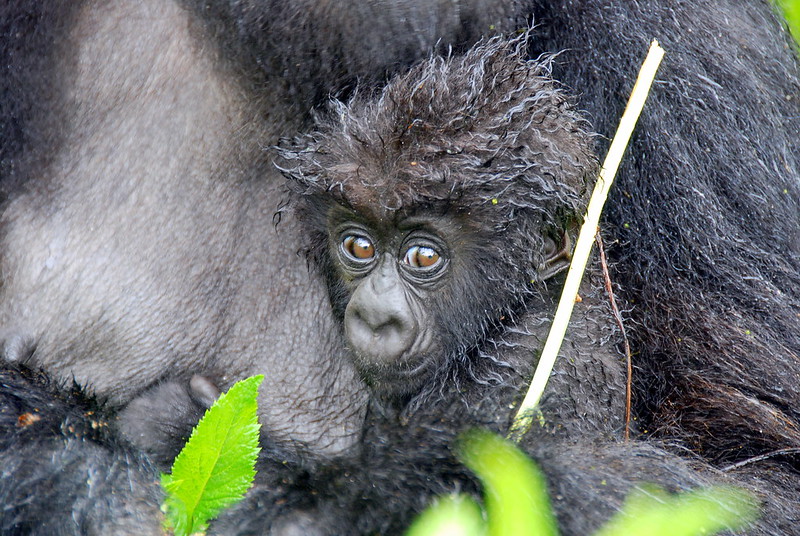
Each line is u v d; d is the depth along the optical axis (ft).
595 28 24.72
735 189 25.73
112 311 23.20
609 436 23.35
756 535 21.61
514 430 21.93
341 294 24.47
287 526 20.57
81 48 22.40
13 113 21.97
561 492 20.54
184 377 24.21
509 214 22.61
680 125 25.14
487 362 23.97
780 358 25.32
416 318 22.91
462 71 22.31
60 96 22.31
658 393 25.23
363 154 21.97
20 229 22.71
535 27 24.57
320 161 22.70
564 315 22.41
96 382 23.70
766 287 25.62
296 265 24.57
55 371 23.41
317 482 21.42
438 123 21.54
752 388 25.20
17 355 22.80
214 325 24.16
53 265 22.81
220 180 23.72
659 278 25.29
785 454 24.89
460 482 20.99
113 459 21.12
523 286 23.88
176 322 23.73
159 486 20.83
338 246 23.68
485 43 23.30
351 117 22.40
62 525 19.95
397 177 21.49
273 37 22.29
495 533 17.35
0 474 20.43
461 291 23.40
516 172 22.02
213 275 23.98
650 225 25.17
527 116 22.21
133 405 23.89
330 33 22.33
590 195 23.25
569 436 22.62
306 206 23.97
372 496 21.01
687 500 20.74
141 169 23.12
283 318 24.58
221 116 23.25
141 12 22.65
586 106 24.97
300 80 23.02
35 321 23.00
